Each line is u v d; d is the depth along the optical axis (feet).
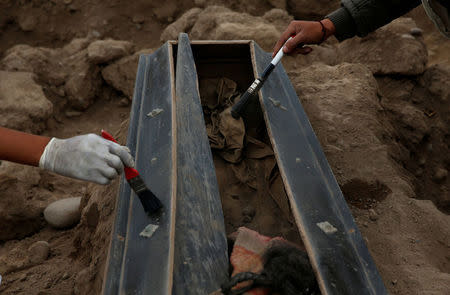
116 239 6.31
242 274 5.35
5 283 9.15
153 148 7.47
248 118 9.70
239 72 11.24
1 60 18.42
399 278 7.34
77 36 21.25
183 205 6.36
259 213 8.40
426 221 8.63
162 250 5.53
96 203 9.85
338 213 6.41
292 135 7.80
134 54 17.74
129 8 21.44
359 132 10.96
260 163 9.10
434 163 13.17
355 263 5.63
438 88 13.91
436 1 5.88
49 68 17.78
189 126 7.77
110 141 5.19
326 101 12.03
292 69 15.42
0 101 15.23
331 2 20.03
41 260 10.01
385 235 8.32
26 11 21.08
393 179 9.73
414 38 14.12
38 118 15.64
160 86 9.16
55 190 13.41
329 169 7.21
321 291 5.16
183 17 18.22
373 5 7.93
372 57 14.32
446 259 8.05
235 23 15.75
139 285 5.38
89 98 17.69
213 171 7.04
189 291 5.42
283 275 5.41
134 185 5.85
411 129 13.19
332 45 18.72
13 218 11.39
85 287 8.15
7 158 4.88
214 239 6.05
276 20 17.44
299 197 6.40
